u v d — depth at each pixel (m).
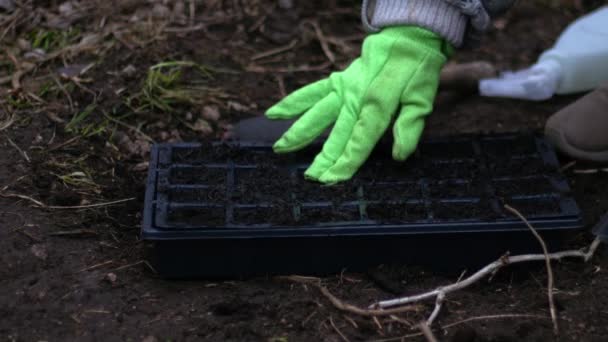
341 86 1.26
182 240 1.18
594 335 1.15
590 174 1.39
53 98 1.46
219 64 1.57
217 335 1.14
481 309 1.18
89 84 1.49
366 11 1.27
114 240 1.27
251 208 1.22
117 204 1.32
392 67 1.25
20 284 1.19
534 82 1.50
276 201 1.22
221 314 1.17
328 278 1.23
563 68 1.51
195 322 1.16
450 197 1.24
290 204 1.22
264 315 1.17
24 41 1.56
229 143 1.31
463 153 1.31
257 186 1.25
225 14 1.67
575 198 1.35
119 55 1.55
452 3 1.23
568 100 1.54
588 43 1.52
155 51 1.56
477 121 1.49
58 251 1.23
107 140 1.41
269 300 1.18
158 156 1.29
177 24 1.63
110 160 1.38
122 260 1.24
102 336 1.14
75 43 1.57
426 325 1.12
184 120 1.46
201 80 1.53
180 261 1.20
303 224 1.19
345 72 1.27
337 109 1.26
